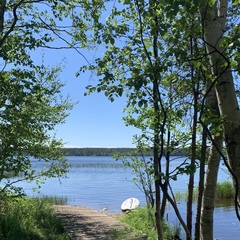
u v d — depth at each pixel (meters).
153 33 2.93
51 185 40.72
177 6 2.53
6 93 6.39
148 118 5.72
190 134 5.81
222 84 2.83
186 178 45.62
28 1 6.77
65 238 8.29
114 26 3.86
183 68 3.54
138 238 8.52
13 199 8.01
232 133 2.80
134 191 32.84
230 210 17.77
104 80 3.14
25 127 7.39
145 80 2.88
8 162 7.13
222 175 37.56
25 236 7.36
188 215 6.05
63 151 10.40
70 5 6.95
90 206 22.14
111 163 130.12
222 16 3.19
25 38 6.52
